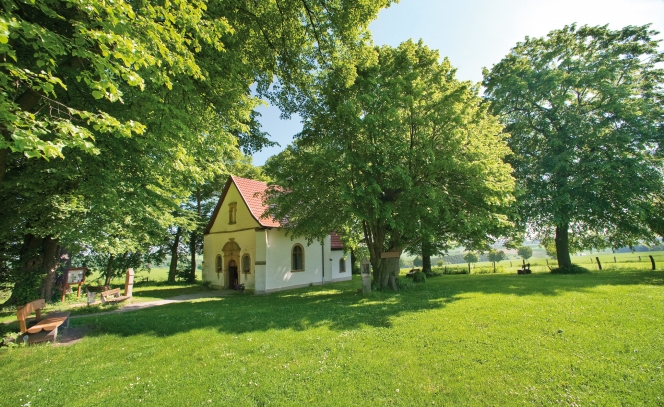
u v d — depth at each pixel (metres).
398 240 16.20
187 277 32.62
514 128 23.17
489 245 20.38
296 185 13.41
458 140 12.41
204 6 6.17
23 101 7.08
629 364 5.18
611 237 24.05
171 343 7.39
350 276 28.25
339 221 14.34
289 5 10.23
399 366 5.60
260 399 4.68
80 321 10.05
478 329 7.48
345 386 4.95
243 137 14.66
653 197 20.83
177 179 10.73
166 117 7.88
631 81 22.45
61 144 4.25
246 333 7.99
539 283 15.54
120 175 9.12
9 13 4.18
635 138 19.83
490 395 4.51
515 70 23.41
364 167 12.42
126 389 5.13
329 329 8.10
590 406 4.11
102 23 4.64
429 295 13.23
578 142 20.89
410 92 13.19
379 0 10.25
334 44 11.25
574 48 23.41
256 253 20.19
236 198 23.27
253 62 11.24
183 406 4.56
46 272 16.19
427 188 12.23
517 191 15.27
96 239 12.49
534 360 5.54
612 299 9.99
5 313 12.89
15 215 11.87
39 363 6.35
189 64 6.19
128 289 17.22
